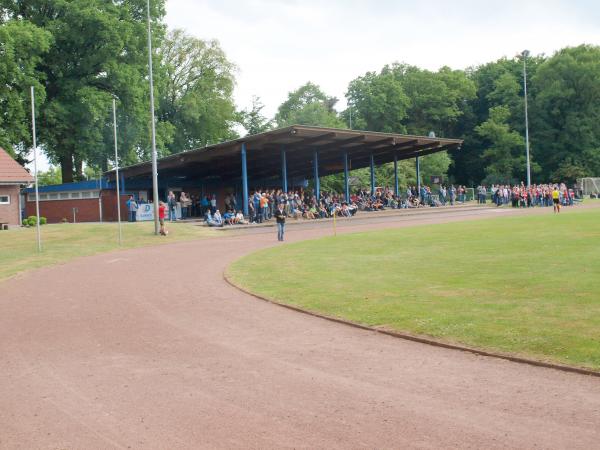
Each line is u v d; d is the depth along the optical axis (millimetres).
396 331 9188
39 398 6832
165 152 57219
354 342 8836
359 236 26969
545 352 7617
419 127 94188
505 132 83312
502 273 13734
